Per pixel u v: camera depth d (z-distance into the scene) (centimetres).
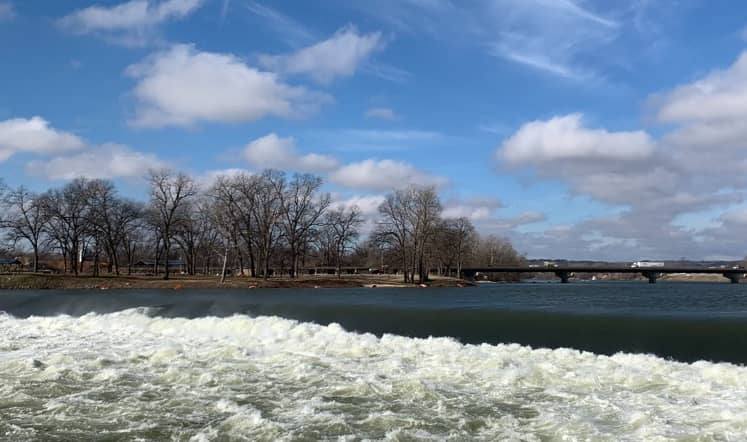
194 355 2095
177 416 1359
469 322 2517
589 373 1691
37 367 1903
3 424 1311
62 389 1619
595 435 1180
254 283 7575
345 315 2888
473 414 1342
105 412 1397
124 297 4653
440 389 1571
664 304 4144
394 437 1188
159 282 7494
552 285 11625
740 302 4469
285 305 3319
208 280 7912
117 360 2027
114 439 1208
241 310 3189
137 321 3036
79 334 2767
